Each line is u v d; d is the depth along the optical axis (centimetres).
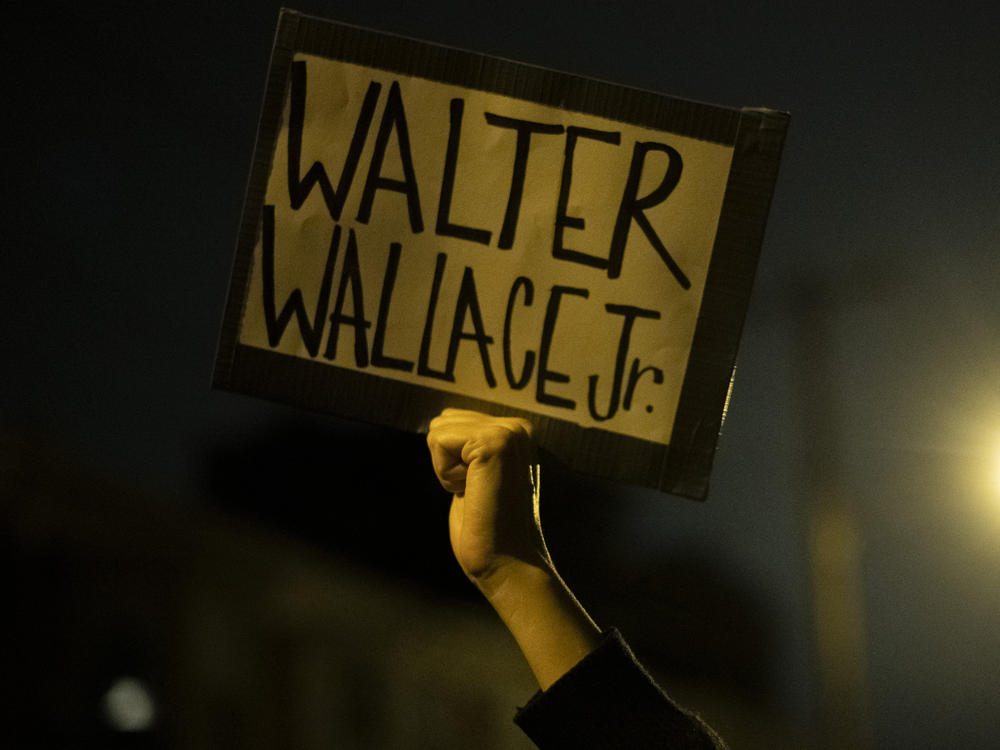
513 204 178
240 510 1543
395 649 1103
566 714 134
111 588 865
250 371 179
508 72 177
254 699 971
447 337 178
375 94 178
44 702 815
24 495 800
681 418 176
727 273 176
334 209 178
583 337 177
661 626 1617
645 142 176
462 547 147
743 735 1528
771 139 175
